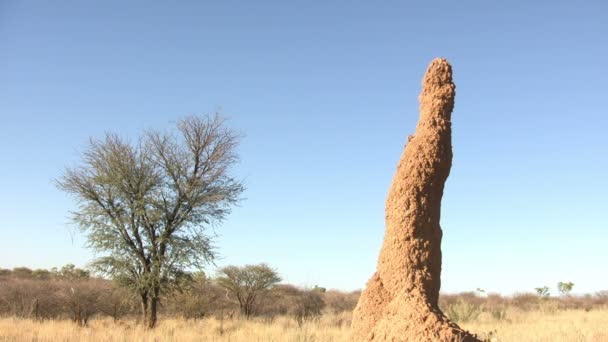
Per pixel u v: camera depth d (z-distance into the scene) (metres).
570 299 46.59
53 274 54.34
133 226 25.39
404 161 9.20
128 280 25.55
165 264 25.17
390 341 8.20
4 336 15.38
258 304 37.06
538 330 16.75
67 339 14.91
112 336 15.97
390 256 8.95
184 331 18.94
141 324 22.66
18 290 29.45
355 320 9.07
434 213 9.03
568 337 14.08
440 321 8.27
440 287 9.05
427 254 8.86
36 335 15.77
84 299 27.84
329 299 40.94
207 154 26.27
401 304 8.52
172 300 30.52
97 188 25.36
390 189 9.34
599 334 14.98
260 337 15.95
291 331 16.98
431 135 9.09
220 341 15.54
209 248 26.06
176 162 25.72
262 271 35.97
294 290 37.94
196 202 25.70
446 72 9.35
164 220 25.66
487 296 46.31
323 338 15.52
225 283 35.78
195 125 25.86
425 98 9.40
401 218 8.94
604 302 44.12
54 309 29.14
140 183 25.34
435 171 9.02
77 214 25.34
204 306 33.31
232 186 26.83
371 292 9.02
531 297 45.91
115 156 25.11
